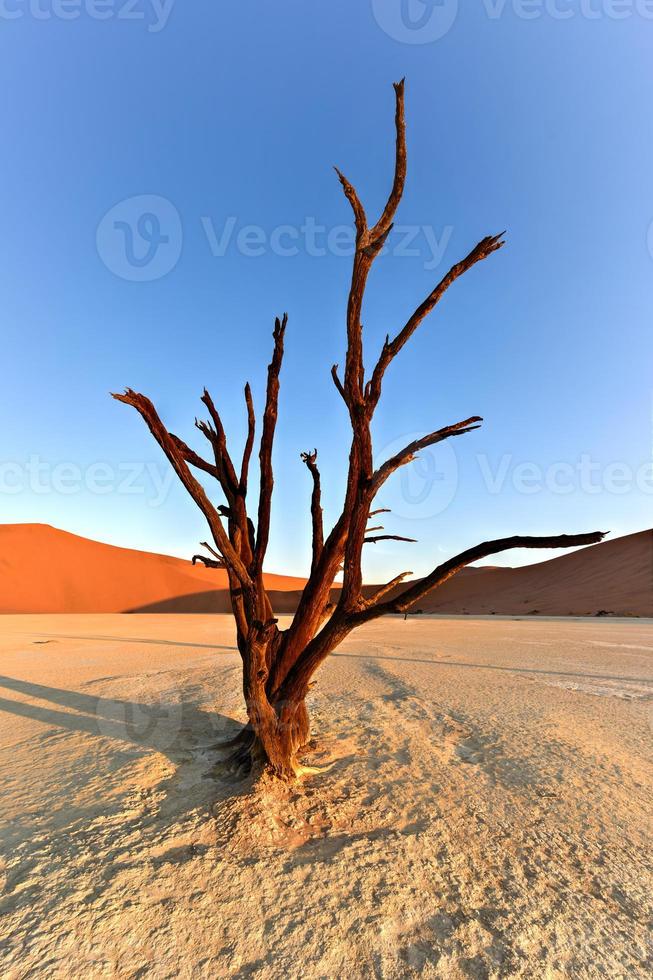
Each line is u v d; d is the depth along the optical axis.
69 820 3.31
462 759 4.53
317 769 4.18
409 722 5.66
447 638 16.95
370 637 17.47
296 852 2.92
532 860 2.89
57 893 2.52
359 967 2.08
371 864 2.79
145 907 2.42
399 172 3.23
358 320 3.46
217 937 2.24
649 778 4.11
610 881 2.70
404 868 2.77
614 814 3.47
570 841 3.10
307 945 2.19
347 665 10.27
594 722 5.75
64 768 4.30
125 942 2.21
